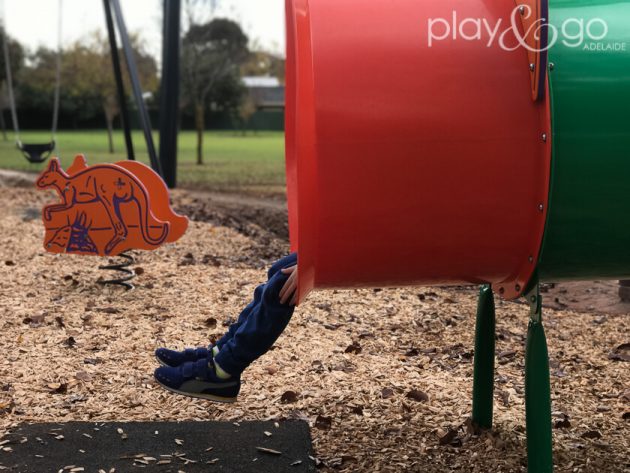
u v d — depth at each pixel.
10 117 49.16
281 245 8.70
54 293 6.07
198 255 7.80
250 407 3.95
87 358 4.57
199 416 3.83
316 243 2.68
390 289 6.50
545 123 2.59
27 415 3.75
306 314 5.63
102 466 3.25
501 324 5.78
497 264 2.83
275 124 53.66
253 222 10.54
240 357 3.23
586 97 2.61
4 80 43.00
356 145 2.58
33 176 14.04
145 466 3.27
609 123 2.61
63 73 41.06
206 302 5.95
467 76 2.61
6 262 7.05
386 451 3.49
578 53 2.63
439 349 5.07
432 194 2.63
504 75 2.62
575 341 5.41
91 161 26.14
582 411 4.09
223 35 28.92
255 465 3.32
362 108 2.58
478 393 3.71
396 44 2.62
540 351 2.89
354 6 2.68
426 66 2.61
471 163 2.61
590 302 6.62
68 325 5.21
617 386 4.50
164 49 13.18
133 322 5.36
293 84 3.36
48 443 3.44
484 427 3.74
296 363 4.62
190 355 3.41
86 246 6.42
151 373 4.38
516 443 3.59
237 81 46.25
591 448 3.60
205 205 11.66
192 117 51.53
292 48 3.34
